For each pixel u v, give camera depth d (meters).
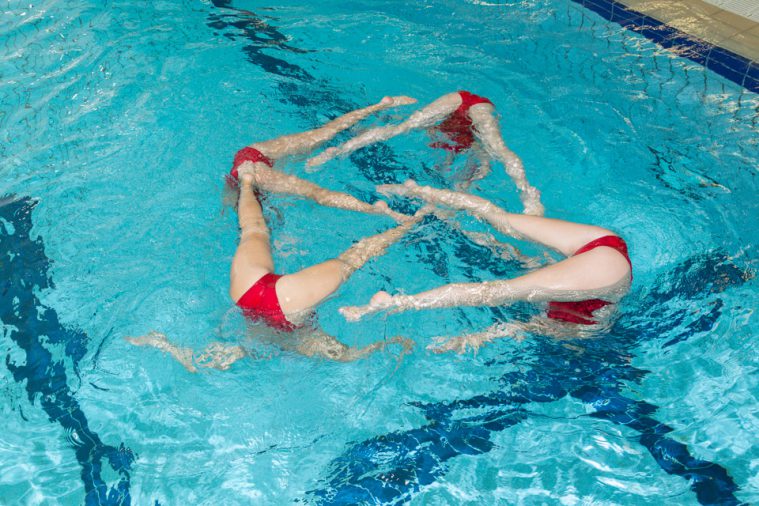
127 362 2.93
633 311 3.12
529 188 3.60
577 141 4.16
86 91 4.69
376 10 5.75
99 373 2.90
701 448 2.58
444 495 2.47
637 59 4.91
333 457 2.60
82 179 3.88
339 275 2.93
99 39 5.34
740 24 5.18
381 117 4.28
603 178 3.89
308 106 4.47
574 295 2.88
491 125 3.86
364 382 2.84
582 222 3.60
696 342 2.98
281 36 5.35
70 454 2.61
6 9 5.89
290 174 3.68
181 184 3.80
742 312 3.10
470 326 3.04
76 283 3.27
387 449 2.61
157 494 2.48
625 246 2.97
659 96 4.52
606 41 5.16
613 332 3.03
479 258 3.31
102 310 3.14
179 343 2.97
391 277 3.21
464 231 3.45
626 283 2.91
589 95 4.57
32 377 2.89
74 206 3.70
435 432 2.67
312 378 2.85
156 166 3.94
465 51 5.11
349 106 4.49
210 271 3.26
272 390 2.80
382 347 2.95
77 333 3.05
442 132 3.97
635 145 4.12
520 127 4.29
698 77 4.68
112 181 3.85
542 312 3.00
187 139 4.14
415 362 2.91
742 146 4.08
